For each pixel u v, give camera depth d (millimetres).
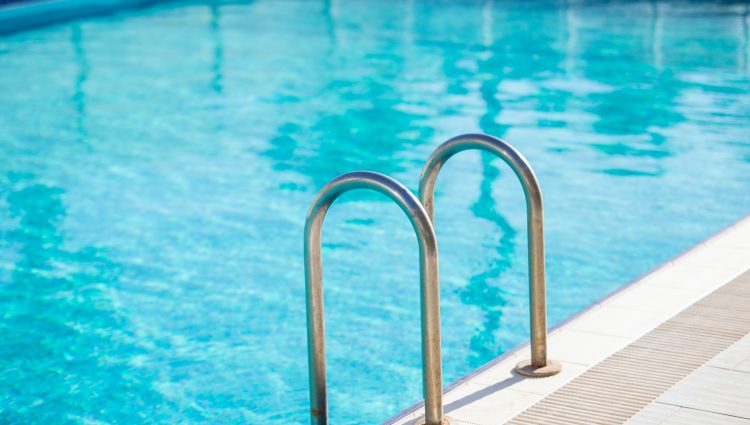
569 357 3871
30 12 18156
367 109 10172
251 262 6121
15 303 5555
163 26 16547
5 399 4488
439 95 10703
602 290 5500
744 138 8570
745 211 6688
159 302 5531
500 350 4805
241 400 4426
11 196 7590
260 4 19266
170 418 4281
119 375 4695
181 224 6863
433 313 3189
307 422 4219
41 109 10672
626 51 12836
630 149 8336
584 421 3307
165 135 9453
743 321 4113
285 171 8102
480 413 3432
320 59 13133
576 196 7125
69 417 4320
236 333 5125
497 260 6004
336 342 4965
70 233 6715
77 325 5250
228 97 11047
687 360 3750
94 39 15305
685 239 6223
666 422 3254
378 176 3123
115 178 8047
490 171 7945
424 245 3111
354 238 6484
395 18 16719
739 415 3273
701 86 10633
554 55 12773
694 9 16562
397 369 4680
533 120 9453
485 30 15000
